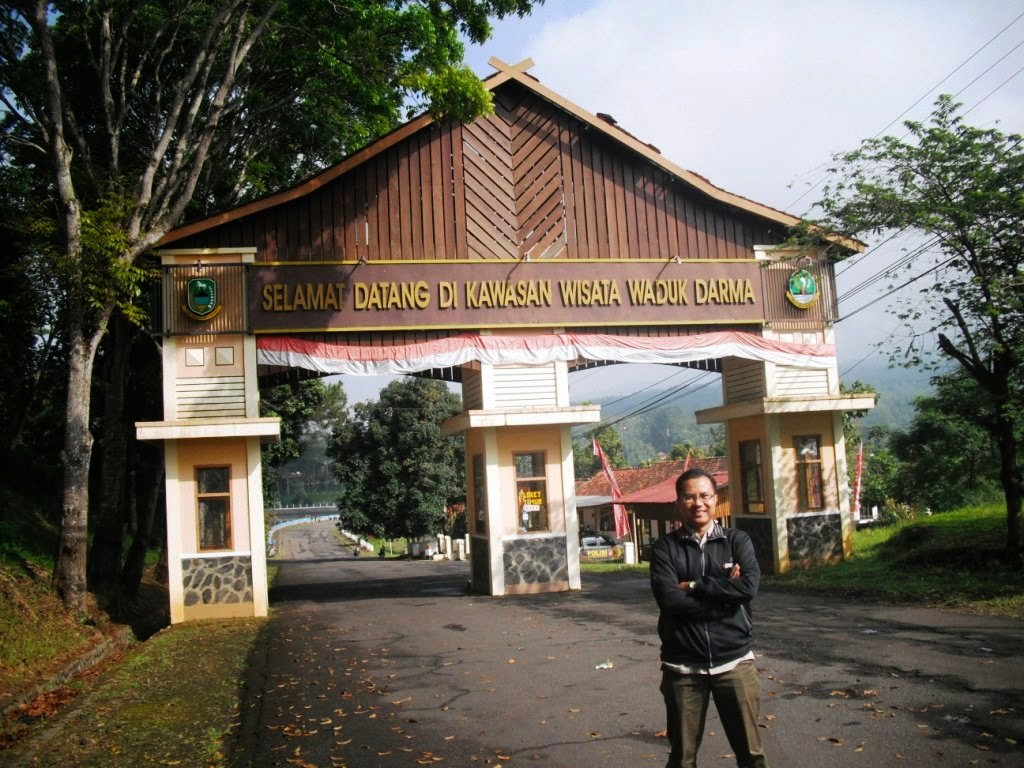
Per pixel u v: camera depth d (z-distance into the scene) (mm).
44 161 17422
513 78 16531
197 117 19172
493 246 16266
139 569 17656
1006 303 12352
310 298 15430
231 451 15102
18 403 20625
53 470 22156
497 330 16188
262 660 10297
